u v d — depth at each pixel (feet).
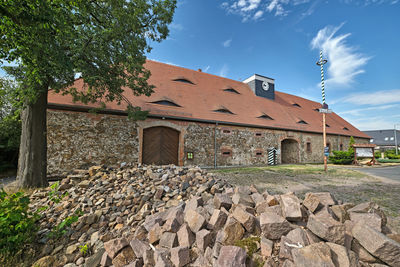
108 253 8.37
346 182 23.39
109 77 21.29
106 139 30.09
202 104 43.27
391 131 148.97
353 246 6.18
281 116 56.08
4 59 12.82
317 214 7.55
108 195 13.96
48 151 26.25
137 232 9.14
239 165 43.27
